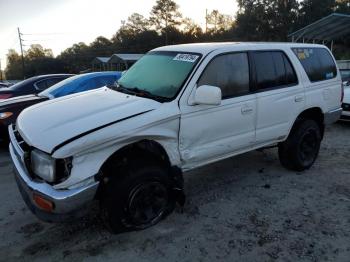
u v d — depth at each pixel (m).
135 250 3.35
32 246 3.44
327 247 3.37
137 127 3.28
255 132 4.43
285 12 48.56
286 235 3.58
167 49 4.51
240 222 3.84
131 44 80.69
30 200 3.18
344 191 4.62
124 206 3.32
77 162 2.99
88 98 3.90
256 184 4.86
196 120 3.75
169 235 3.60
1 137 6.39
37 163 3.10
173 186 3.73
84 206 3.12
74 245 3.45
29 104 6.59
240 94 4.19
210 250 3.34
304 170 5.33
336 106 5.60
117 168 3.37
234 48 4.21
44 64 80.25
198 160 3.95
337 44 38.00
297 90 4.82
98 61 65.56
